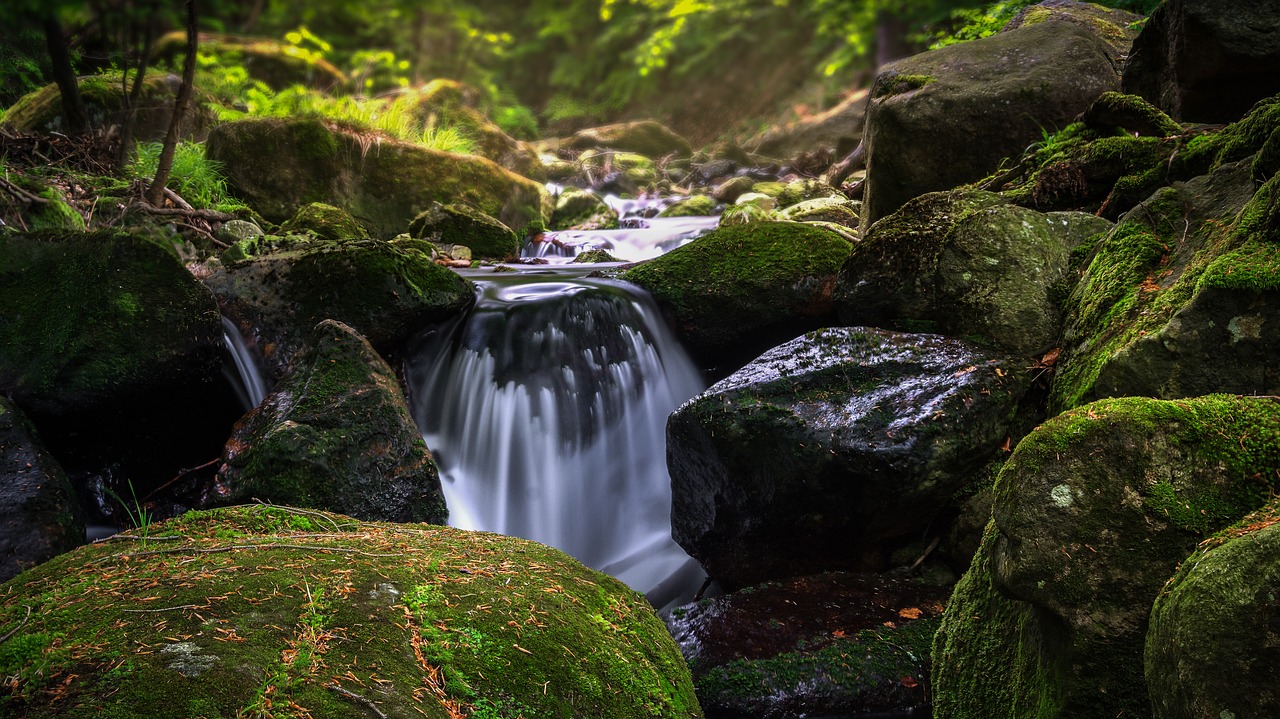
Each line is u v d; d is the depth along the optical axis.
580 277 5.30
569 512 4.62
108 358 3.94
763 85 20.45
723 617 3.29
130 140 7.55
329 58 17.62
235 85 11.23
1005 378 3.42
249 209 7.48
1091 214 4.10
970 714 2.53
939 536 3.58
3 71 8.35
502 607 2.23
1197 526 2.01
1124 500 2.05
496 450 4.60
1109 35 6.42
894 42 15.88
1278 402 2.15
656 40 21.02
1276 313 2.52
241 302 4.70
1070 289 3.73
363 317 4.53
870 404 3.45
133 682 1.77
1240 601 1.62
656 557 4.45
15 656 1.84
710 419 3.64
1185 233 3.29
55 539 3.33
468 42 21.28
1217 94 4.45
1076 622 2.06
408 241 6.65
